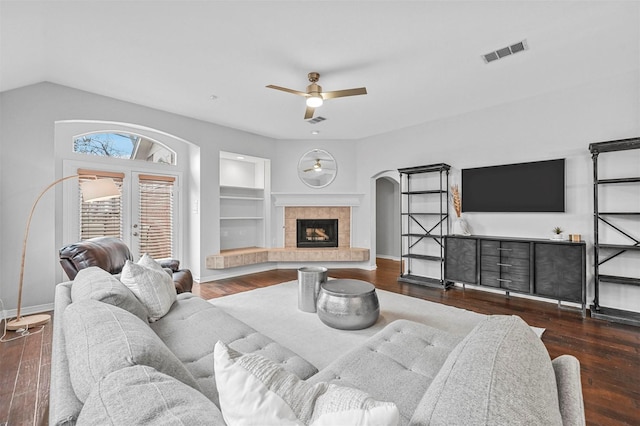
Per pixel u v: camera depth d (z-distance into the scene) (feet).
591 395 6.45
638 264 10.86
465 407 2.23
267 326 10.05
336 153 20.68
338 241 20.93
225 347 2.69
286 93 12.69
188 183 17.69
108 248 9.64
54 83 11.76
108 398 2.19
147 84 11.83
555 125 12.60
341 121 16.71
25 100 11.24
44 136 11.60
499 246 13.02
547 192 12.66
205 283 16.15
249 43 8.96
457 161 15.61
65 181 13.57
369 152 19.95
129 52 9.43
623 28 8.32
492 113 14.37
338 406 2.24
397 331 6.36
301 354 8.15
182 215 17.51
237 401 2.29
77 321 3.55
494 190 14.15
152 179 16.28
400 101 13.70
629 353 8.23
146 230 16.10
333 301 9.67
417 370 4.81
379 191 25.94
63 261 8.70
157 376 2.53
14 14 7.25
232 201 19.94
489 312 11.46
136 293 6.62
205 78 11.28
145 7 7.30
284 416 2.24
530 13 7.70
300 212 20.85
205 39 8.75
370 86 12.05
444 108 14.62
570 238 11.74
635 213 10.51
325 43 9.00
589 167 11.84
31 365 7.62
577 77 11.37
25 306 11.26
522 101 13.44
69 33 8.34
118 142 15.55
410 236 17.11
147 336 3.35
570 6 7.45
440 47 9.27
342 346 8.59
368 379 4.52
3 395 6.41
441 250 15.47
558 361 3.46
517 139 13.60
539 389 2.45
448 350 5.44
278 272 18.78
